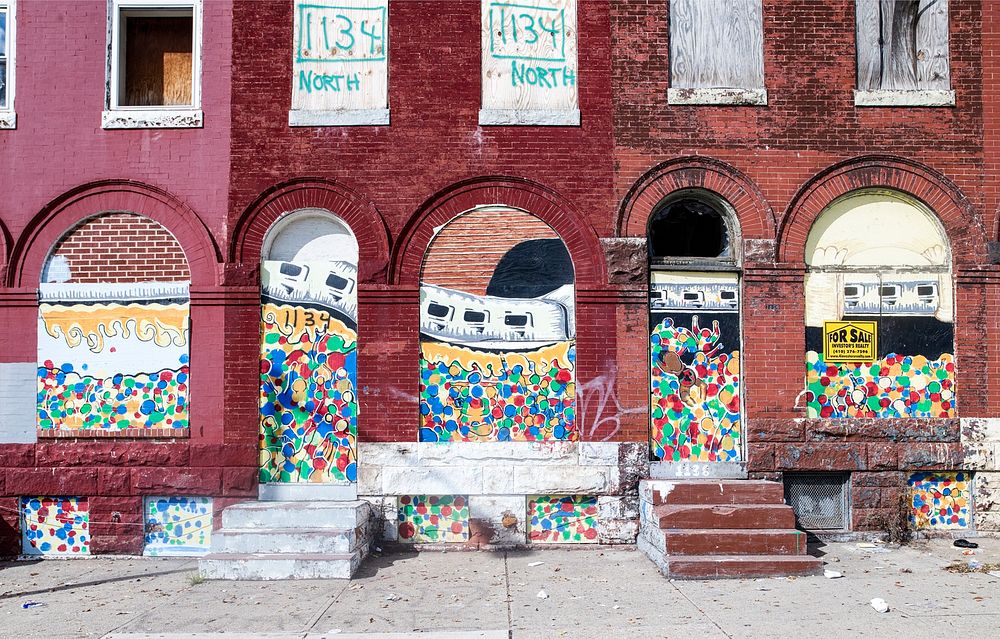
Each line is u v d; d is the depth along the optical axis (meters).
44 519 8.92
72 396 8.99
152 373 8.98
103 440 8.95
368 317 8.97
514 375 9.02
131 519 8.85
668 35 9.29
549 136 9.12
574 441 8.94
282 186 9.05
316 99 9.18
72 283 9.04
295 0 9.27
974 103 9.26
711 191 9.19
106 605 7.02
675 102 9.16
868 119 9.20
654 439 9.06
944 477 9.06
